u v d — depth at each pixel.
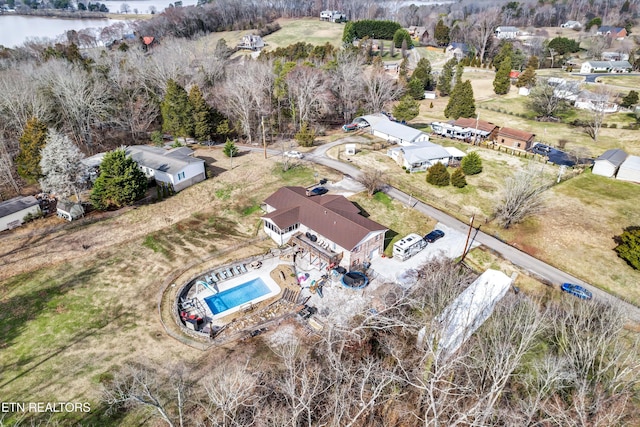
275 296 40.38
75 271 42.44
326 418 26.94
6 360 33.03
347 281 41.16
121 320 37.16
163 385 30.91
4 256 43.59
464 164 64.12
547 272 44.22
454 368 27.91
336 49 121.25
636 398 29.25
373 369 28.50
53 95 72.81
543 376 27.22
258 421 26.42
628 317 35.09
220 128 76.69
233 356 33.53
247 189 58.72
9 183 58.75
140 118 80.69
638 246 42.91
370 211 54.31
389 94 94.88
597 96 89.50
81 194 55.59
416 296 36.78
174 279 42.09
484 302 34.69
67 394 30.28
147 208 53.22
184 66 96.75
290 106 86.50
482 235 50.34
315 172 64.00
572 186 60.91
